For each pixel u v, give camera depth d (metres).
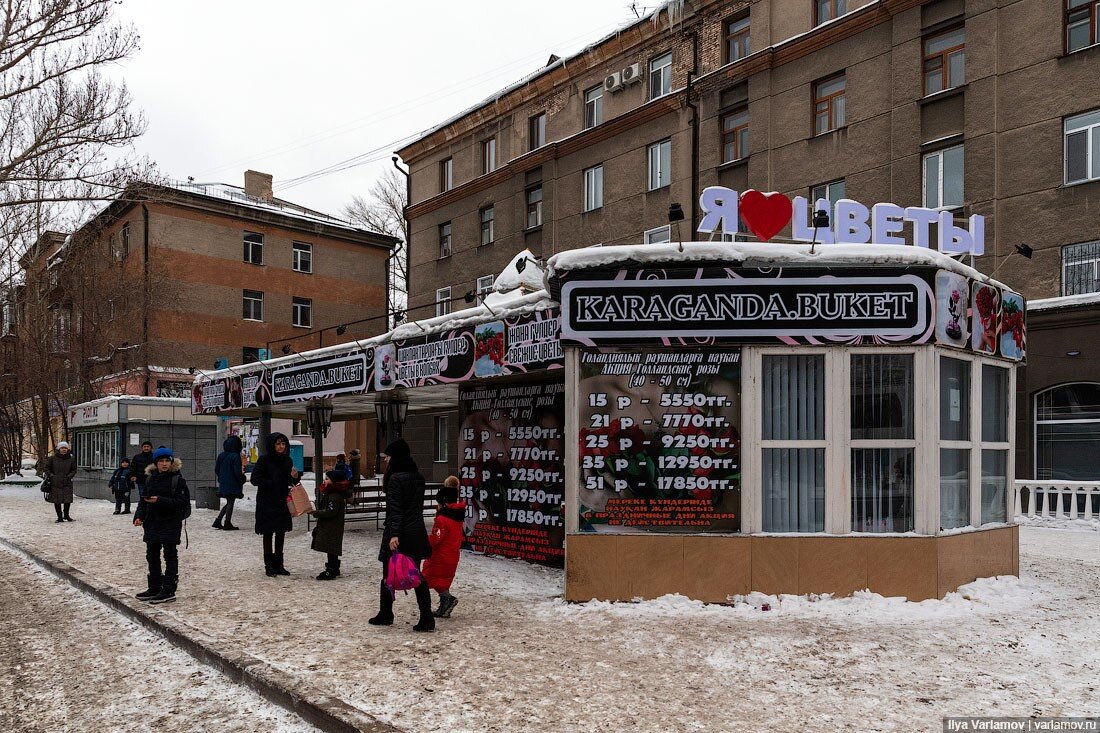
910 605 7.18
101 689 5.34
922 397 7.48
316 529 9.01
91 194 23.69
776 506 7.62
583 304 7.57
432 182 33.50
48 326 27.72
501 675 5.29
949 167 18.53
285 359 14.08
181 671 5.69
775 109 21.80
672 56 24.61
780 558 7.39
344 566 9.89
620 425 7.59
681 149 23.97
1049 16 17.09
